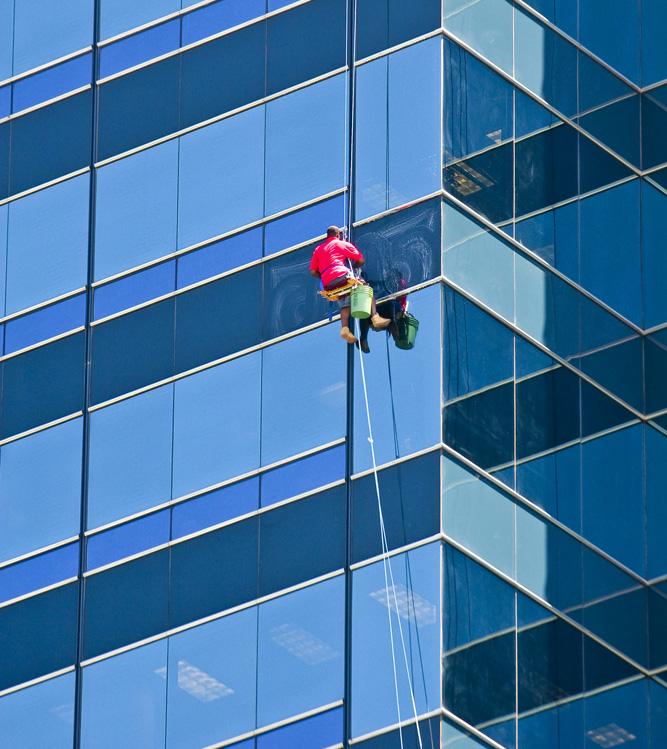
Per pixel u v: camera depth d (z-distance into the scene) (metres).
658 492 85.62
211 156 90.56
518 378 82.81
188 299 89.12
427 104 84.00
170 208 91.06
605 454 84.50
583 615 81.50
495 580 79.44
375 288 82.94
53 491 89.81
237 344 87.06
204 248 89.44
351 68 87.12
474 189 83.75
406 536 79.38
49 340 92.44
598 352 85.88
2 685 87.62
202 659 83.19
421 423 80.38
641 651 82.94
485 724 77.25
